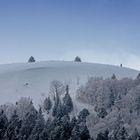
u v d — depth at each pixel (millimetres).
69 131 153375
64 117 183750
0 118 158500
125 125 185625
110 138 158250
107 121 188875
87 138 154000
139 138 160750
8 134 151375
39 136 152000
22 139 152125
